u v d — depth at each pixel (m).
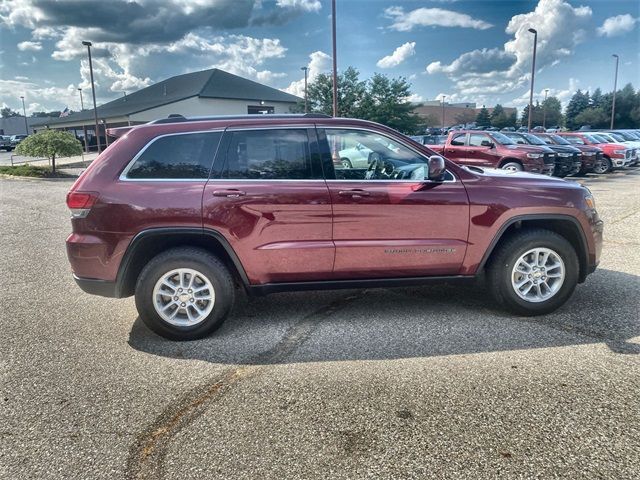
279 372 3.32
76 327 4.23
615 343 3.63
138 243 3.71
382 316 4.30
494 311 4.36
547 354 3.48
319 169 3.93
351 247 3.88
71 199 3.73
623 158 18.27
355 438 2.58
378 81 37.66
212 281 3.83
